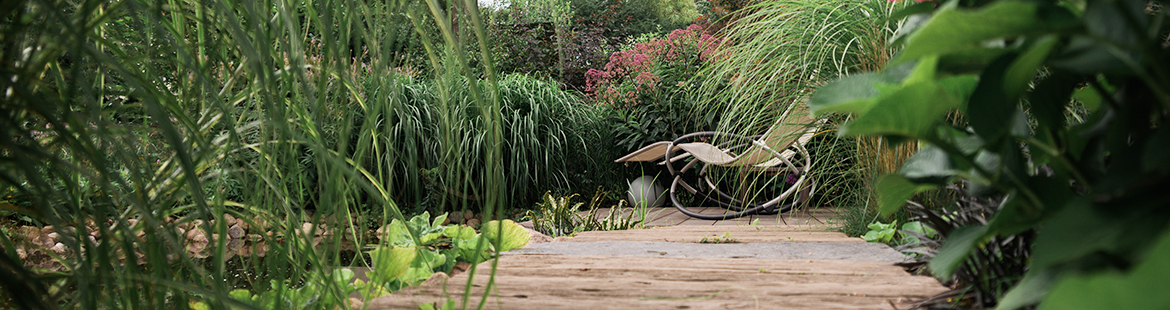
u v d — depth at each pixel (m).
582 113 5.09
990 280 0.98
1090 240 0.36
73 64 0.51
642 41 6.46
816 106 0.51
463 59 0.67
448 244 2.08
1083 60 0.40
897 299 1.07
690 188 4.09
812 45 2.45
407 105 3.84
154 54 0.67
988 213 1.04
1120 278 0.27
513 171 4.48
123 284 0.65
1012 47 0.44
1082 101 0.59
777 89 2.56
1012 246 0.96
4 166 0.56
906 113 0.43
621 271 1.41
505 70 6.15
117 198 0.60
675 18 13.19
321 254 0.76
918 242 1.40
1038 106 0.49
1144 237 0.34
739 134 2.79
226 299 0.61
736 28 2.80
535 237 2.79
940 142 0.46
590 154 5.05
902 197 0.61
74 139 0.53
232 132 0.65
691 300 1.12
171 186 0.69
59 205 0.59
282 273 0.72
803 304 1.06
